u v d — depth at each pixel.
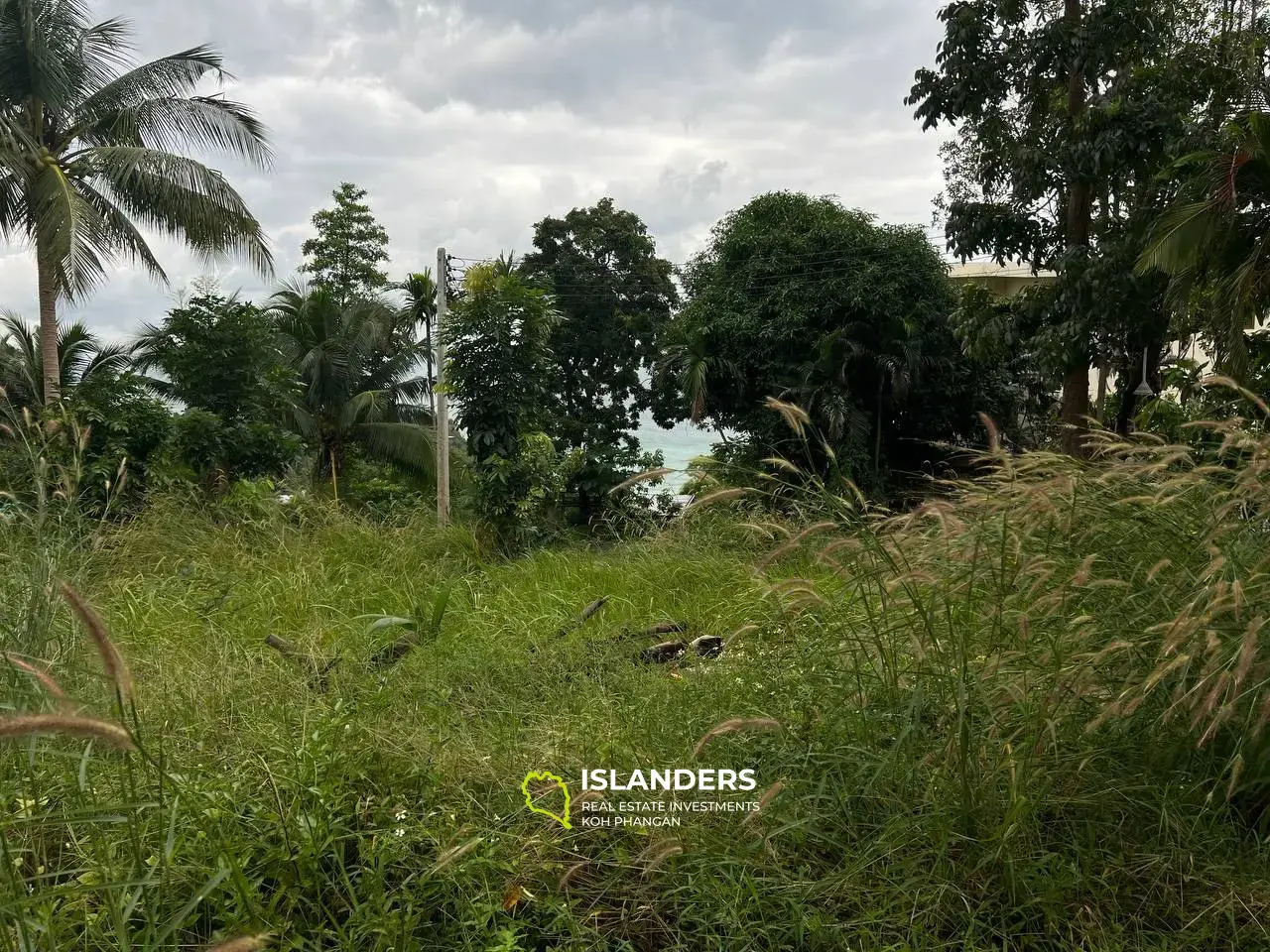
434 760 2.92
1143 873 2.36
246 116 15.43
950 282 18.92
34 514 4.61
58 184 13.37
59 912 2.11
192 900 1.89
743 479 6.76
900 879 2.35
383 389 22.28
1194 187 9.88
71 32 14.19
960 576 2.70
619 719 3.29
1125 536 2.91
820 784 2.51
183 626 5.16
